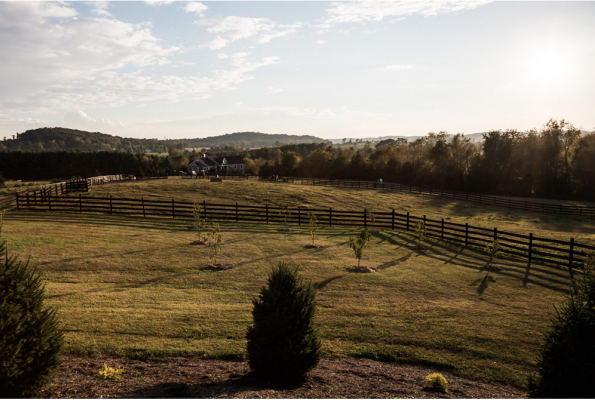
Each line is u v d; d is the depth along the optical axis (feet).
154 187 125.70
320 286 37.37
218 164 322.14
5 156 283.59
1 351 14.92
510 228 91.61
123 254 46.37
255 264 44.52
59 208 78.18
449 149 234.17
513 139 200.75
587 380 15.85
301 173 285.02
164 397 16.53
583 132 185.57
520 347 25.43
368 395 18.34
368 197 145.18
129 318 28.07
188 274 39.96
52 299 30.83
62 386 17.48
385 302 33.58
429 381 19.84
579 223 103.71
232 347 24.27
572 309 16.92
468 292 36.81
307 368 19.62
